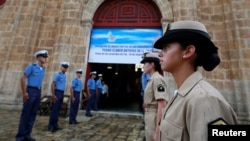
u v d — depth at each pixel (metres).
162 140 1.04
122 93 18.00
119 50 9.98
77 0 10.45
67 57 9.65
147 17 10.23
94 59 10.07
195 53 1.09
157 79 2.55
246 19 8.91
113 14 10.55
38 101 4.98
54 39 10.48
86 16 10.25
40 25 10.79
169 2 9.79
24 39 10.29
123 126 7.00
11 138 4.96
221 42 9.33
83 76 9.63
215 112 0.82
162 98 2.38
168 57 1.16
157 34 9.89
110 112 9.41
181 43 1.11
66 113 8.52
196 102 0.88
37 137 5.18
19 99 9.63
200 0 10.08
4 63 10.20
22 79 4.69
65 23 10.12
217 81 8.94
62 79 6.34
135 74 18.22
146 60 2.82
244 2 9.14
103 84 13.35
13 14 11.08
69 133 5.75
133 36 10.05
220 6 9.74
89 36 10.23
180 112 0.98
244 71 8.40
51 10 11.02
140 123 7.62
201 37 1.05
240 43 8.71
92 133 5.86
